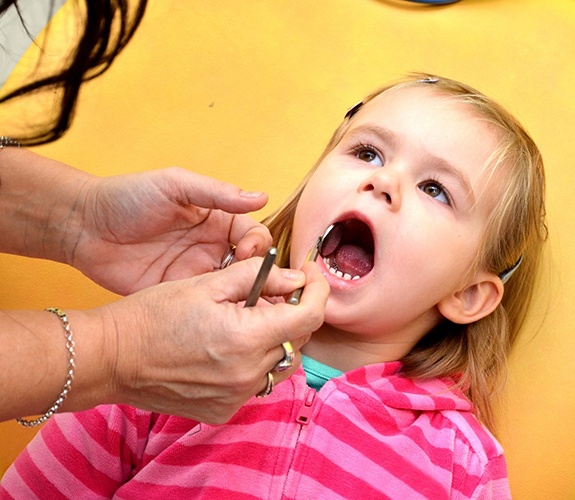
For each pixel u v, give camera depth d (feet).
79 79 3.10
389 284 3.65
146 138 4.88
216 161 4.83
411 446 3.72
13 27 5.08
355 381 3.86
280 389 3.77
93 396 2.88
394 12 5.16
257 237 3.53
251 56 5.10
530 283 4.38
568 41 4.99
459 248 3.78
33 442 3.86
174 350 2.79
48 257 3.75
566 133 4.73
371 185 3.59
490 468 3.82
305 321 2.80
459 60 4.96
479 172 3.80
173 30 5.17
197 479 3.61
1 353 2.61
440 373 4.16
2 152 3.70
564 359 4.30
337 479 3.57
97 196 3.52
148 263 3.67
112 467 3.77
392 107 3.95
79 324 2.80
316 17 5.18
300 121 4.91
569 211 4.55
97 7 3.00
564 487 4.09
